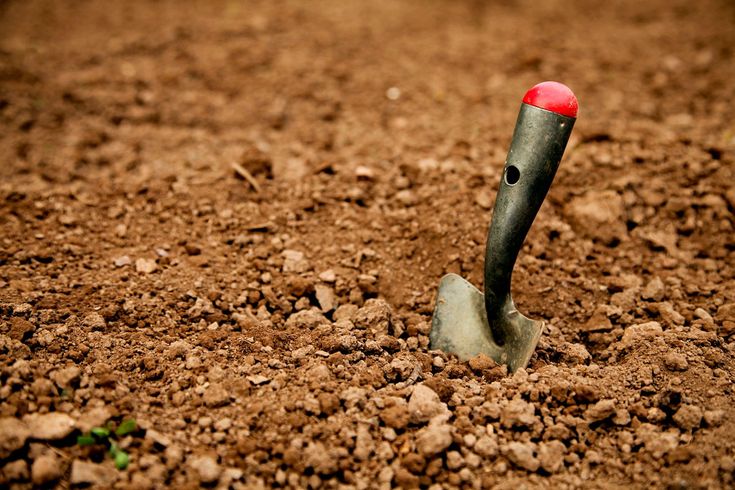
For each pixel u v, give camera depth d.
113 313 1.07
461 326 1.06
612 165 1.24
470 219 1.17
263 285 1.12
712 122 1.37
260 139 1.41
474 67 1.79
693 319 1.09
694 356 1.04
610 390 1.02
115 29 2.00
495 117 1.46
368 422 0.99
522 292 1.11
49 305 1.07
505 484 0.97
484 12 2.25
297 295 1.11
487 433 1.00
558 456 0.98
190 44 1.87
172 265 1.13
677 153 1.25
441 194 1.20
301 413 1.00
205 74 1.70
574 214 1.19
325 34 1.97
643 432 0.99
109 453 0.97
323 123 1.49
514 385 1.02
